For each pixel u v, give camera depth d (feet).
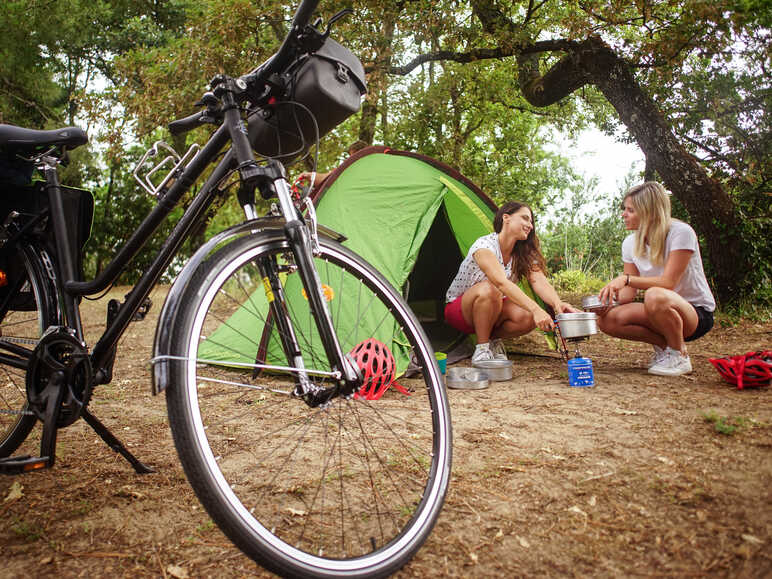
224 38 27.71
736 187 25.18
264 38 30.27
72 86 56.39
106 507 5.89
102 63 54.44
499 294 12.77
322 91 5.07
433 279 19.84
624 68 25.30
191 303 4.39
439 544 5.03
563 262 37.93
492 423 8.59
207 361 4.43
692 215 23.57
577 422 8.37
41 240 6.15
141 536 5.28
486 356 12.89
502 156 41.06
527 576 4.50
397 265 13.28
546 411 9.09
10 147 5.83
